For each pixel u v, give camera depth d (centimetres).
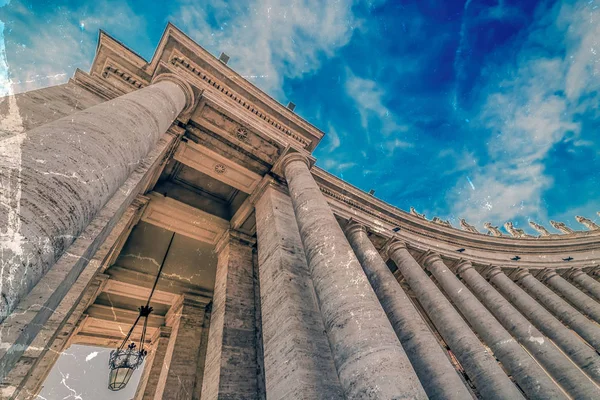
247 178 1124
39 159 311
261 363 845
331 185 1373
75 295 596
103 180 384
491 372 922
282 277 707
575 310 1562
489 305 1425
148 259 1302
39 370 696
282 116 1095
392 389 385
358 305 523
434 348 865
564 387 1143
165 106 688
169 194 1212
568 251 2111
